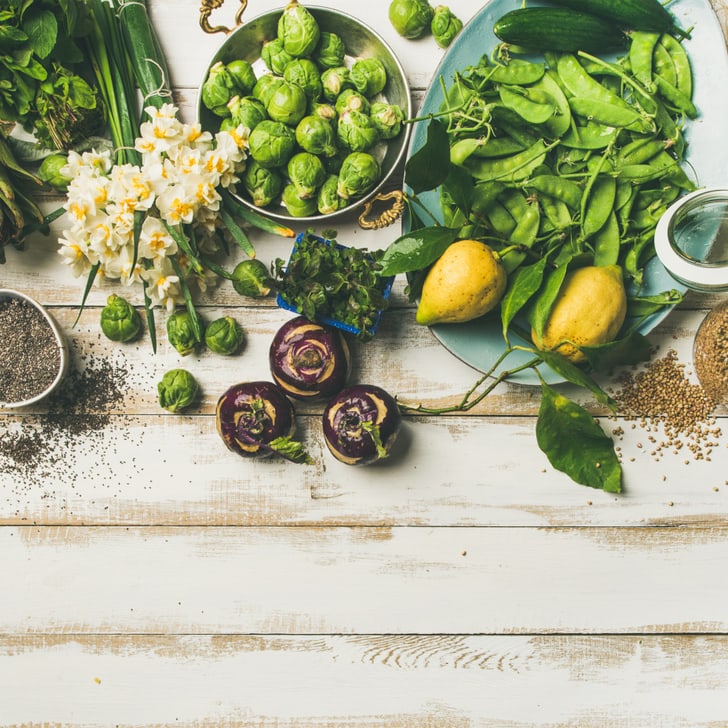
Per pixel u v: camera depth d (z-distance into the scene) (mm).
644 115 1307
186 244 1341
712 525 1425
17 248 1408
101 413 1428
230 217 1378
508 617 1435
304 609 1437
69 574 1437
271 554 1435
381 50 1367
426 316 1317
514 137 1336
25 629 1439
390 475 1428
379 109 1353
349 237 1413
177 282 1374
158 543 1436
